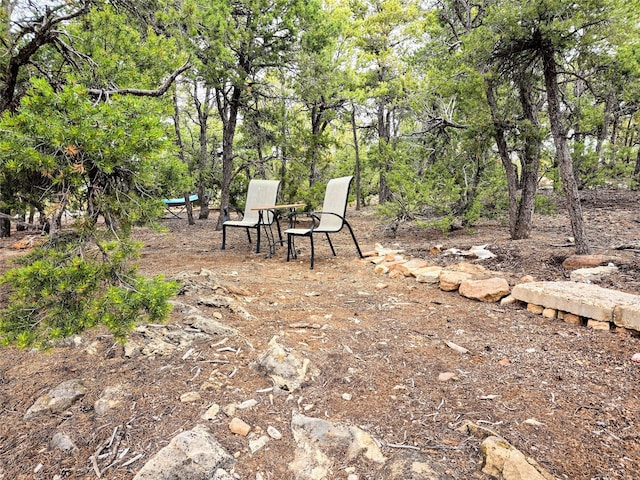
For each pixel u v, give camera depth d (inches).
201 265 196.5
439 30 362.9
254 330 102.3
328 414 65.4
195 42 264.5
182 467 52.4
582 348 87.7
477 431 58.6
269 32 308.7
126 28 142.6
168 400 68.9
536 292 114.6
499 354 87.4
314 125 430.0
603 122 320.5
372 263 199.0
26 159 63.0
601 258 147.6
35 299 65.9
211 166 455.2
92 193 74.8
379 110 530.0
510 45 163.3
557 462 52.6
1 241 253.8
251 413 65.6
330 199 229.8
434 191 259.9
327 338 97.7
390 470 51.1
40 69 131.6
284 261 210.4
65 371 81.2
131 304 67.4
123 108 75.2
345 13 446.3
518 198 265.7
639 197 364.2
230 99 366.3
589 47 152.3
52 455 57.3
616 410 63.8
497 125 209.5
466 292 133.6
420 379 77.0
